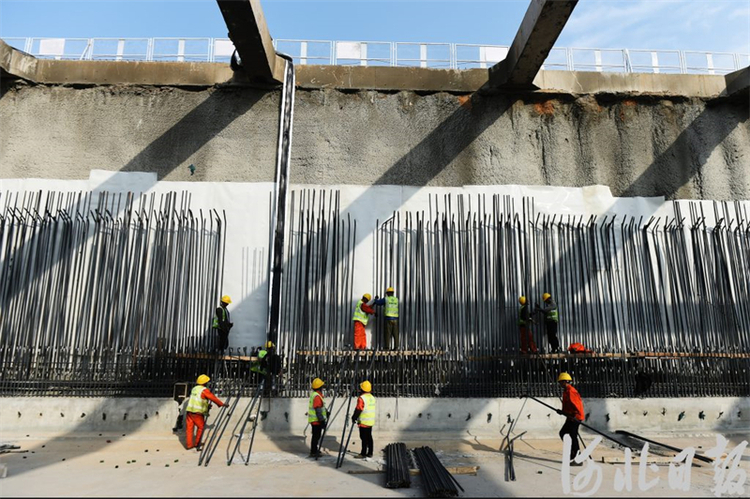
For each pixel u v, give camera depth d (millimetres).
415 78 15758
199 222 14055
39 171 14672
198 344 12883
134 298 12836
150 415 11492
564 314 13492
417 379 12195
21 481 7387
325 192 14562
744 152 15594
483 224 14164
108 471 8234
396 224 14328
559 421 11750
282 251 13766
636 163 15391
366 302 12883
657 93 15883
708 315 13383
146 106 15328
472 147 15273
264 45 13789
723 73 16547
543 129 15562
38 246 13203
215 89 15477
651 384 12266
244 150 14977
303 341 12594
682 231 14008
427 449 9797
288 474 8109
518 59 14219
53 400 11508
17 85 15328
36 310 12727
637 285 13680
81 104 15305
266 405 11664
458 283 13203
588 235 14102
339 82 15633
